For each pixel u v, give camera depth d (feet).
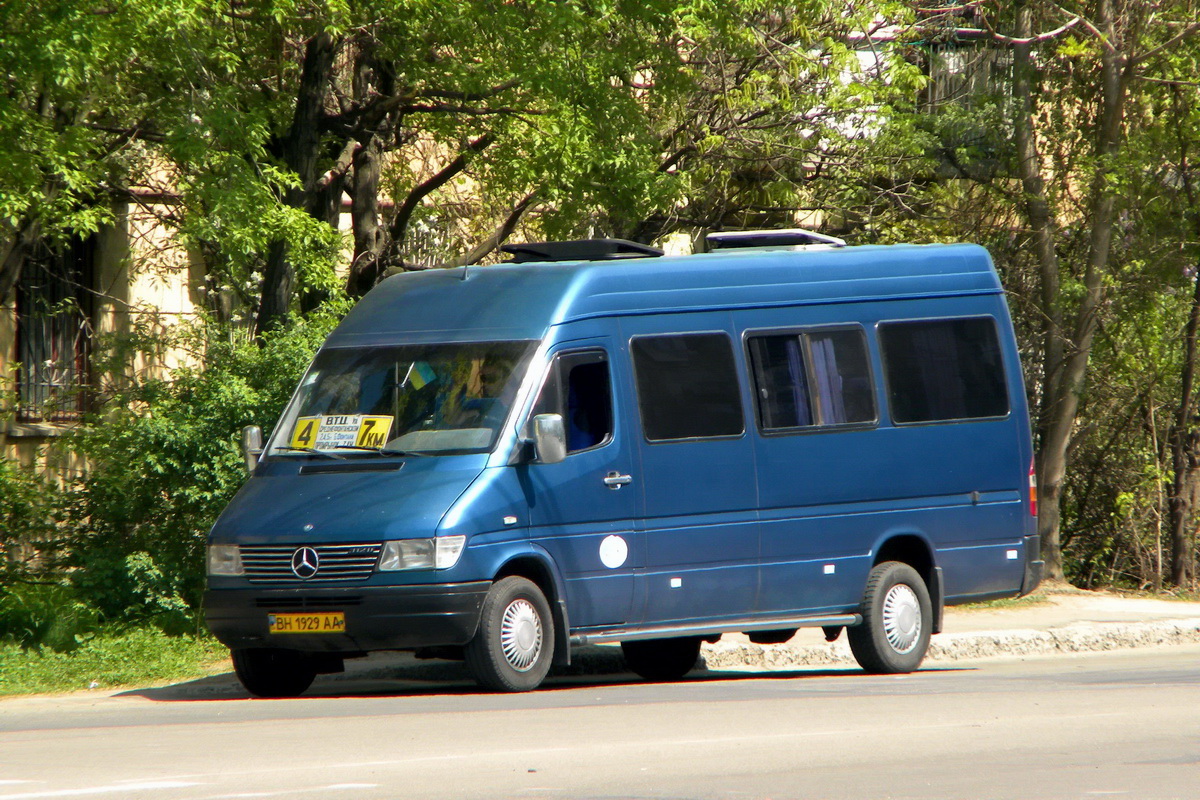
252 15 206.08
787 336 156.76
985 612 224.53
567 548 139.23
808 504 155.22
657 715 116.26
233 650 142.82
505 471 135.95
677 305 151.02
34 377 270.26
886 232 276.21
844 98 249.14
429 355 144.97
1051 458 256.32
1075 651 201.57
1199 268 260.01
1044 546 256.52
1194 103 246.27
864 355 160.86
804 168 275.59
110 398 208.03
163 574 177.88
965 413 165.89
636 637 143.95
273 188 200.03
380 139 242.99
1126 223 257.34
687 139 263.08
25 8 164.25
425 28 211.20
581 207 233.96
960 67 278.67
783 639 170.19
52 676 157.69
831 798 79.77
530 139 220.23
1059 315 254.27
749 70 252.42
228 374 186.09
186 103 187.42
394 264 260.62
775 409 154.51
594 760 92.94
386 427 141.59
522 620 134.82
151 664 163.12
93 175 186.50
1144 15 246.27
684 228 280.51
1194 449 264.52
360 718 116.26
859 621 158.30
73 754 98.37
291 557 133.08
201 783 84.28
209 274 258.98
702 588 148.25
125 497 183.93
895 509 160.35
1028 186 256.52
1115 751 98.12
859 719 113.80
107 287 280.31
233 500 141.79
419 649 139.33
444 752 96.27
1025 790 82.69
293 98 229.66
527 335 142.51
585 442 142.41
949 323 166.71
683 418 148.77
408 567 130.21
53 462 202.08
